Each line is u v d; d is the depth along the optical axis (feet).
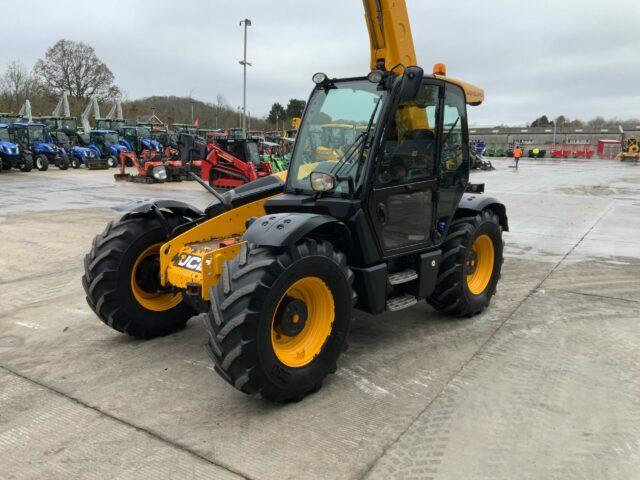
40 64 167.73
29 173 69.31
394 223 12.37
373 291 11.88
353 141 11.80
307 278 10.26
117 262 12.96
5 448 8.94
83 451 8.86
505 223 17.04
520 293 17.88
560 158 167.22
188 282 11.76
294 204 11.98
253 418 9.89
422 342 13.61
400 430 9.48
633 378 11.53
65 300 16.89
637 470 8.31
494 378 11.53
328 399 10.63
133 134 93.50
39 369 11.98
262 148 68.74
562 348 13.17
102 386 11.16
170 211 14.25
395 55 14.17
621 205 41.70
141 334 13.66
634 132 207.10
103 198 43.70
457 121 14.34
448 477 8.17
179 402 10.49
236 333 9.39
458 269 14.40
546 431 9.42
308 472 8.29
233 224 13.61
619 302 16.84
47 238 26.27
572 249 24.97
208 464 8.50
